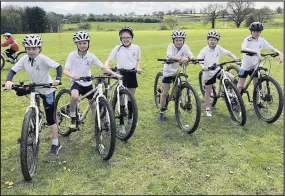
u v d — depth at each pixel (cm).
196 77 998
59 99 550
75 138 539
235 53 1533
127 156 471
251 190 386
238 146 502
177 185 395
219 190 386
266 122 600
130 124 533
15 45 1202
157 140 526
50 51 1817
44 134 551
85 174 422
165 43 2245
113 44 2272
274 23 5066
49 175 420
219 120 617
